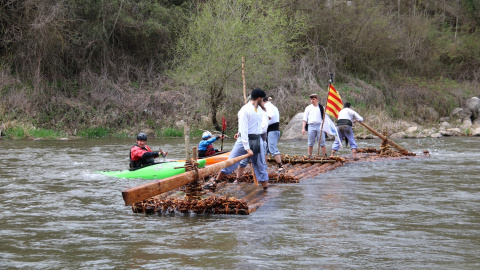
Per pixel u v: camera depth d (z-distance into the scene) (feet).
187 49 77.82
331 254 15.90
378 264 14.92
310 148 43.62
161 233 18.66
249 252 16.12
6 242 17.40
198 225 20.01
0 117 73.87
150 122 81.97
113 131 79.87
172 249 16.48
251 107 28.09
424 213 21.99
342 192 27.63
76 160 43.70
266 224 20.07
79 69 86.69
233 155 29.27
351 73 102.42
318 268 14.53
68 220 20.85
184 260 15.29
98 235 18.37
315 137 43.50
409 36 109.81
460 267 14.65
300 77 91.81
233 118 81.66
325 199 25.52
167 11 91.40
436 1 123.44
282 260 15.26
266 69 80.07
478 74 113.29
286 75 90.63
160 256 15.72
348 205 23.85
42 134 71.97
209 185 28.32
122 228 19.49
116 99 83.71
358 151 52.06
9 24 82.23
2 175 33.94
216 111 78.59
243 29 74.84
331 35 99.66
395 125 84.99
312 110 43.19
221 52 73.56
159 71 91.66
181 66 79.05
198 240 17.61
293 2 95.45
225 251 16.24
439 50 112.06
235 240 17.60
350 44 101.45
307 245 16.92
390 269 14.47
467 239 17.71
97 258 15.55
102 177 33.27
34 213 22.12
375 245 16.93
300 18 91.61
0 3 81.97
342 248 16.57
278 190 28.48
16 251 16.34
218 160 35.50
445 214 21.77
